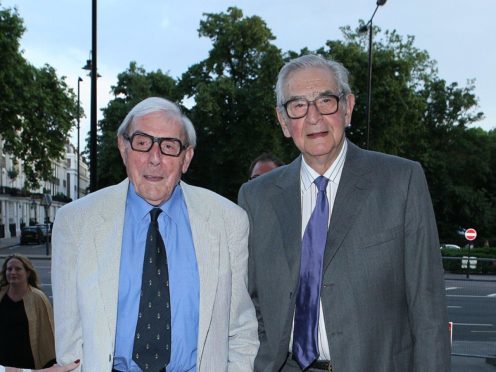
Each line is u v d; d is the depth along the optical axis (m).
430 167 34.62
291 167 2.76
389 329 2.36
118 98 32.47
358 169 2.51
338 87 2.50
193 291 2.33
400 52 34.50
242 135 27.75
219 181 28.80
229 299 2.42
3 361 4.60
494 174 40.72
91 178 10.85
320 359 2.43
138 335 2.25
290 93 2.50
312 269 2.44
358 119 29.09
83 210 2.34
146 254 2.33
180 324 2.29
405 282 2.41
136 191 2.36
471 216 35.72
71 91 30.61
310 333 2.41
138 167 2.32
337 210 2.43
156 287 2.29
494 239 37.16
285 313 2.45
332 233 2.40
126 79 32.53
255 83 29.03
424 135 37.16
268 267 2.54
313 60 2.54
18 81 24.55
